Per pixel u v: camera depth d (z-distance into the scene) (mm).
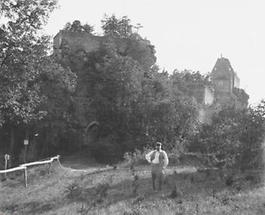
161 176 17859
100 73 63469
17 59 28500
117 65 60812
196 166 27062
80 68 65875
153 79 63125
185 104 56000
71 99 57219
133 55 74688
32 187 22391
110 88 60250
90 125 60031
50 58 31703
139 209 14234
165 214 13320
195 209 13812
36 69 30172
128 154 37719
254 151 23953
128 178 21984
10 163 49594
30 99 30938
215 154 25906
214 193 16375
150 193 17125
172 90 64938
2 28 28422
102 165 45031
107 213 14250
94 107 60875
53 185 22172
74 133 58781
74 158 54219
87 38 72750
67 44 72000
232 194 16125
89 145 58219
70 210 15547
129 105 57500
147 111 55312
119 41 75438
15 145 59250
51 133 56438
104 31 84000
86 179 22922
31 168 31719
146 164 29688
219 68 100500
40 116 34500
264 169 23500
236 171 22547
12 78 28656
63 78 53344
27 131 55875
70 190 18969
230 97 95938
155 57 79000
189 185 18594
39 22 29219
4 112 31438
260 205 14070
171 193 16406
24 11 28844
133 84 58812
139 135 55219
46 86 52344
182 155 31625
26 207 17469
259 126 24391
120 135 56750
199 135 31906
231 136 25828
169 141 53312
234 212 13227
